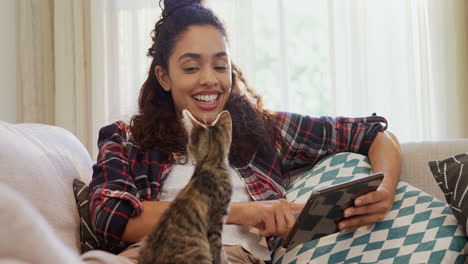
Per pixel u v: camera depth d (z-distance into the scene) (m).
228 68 1.77
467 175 1.55
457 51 3.45
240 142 1.80
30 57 3.63
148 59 3.65
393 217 1.59
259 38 3.75
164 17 1.88
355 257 1.54
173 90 1.78
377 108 3.58
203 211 1.18
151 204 1.53
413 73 3.50
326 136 1.93
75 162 1.77
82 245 1.57
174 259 1.08
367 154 1.92
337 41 3.60
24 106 3.62
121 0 3.66
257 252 1.62
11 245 0.70
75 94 3.64
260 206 1.53
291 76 3.85
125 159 1.69
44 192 1.44
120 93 3.67
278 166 1.87
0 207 0.71
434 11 3.46
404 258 1.47
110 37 3.66
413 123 3.52
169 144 1.75
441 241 1.48
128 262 1.20
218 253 1.21
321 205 1.35
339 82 3.61
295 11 3.82
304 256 1.60
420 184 1.94
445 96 3.47
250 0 3.58
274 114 1.97
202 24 1.74
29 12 3.63
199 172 1.28
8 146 1.40
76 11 3.62
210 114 1.75
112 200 1.49
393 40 3.54
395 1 3.54
